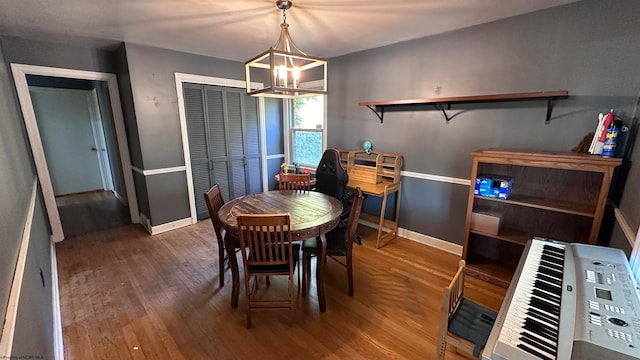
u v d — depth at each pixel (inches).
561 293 41.5
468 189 109.7
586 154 75.8
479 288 92.6
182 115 141.4
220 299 88.4
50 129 205.8
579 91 81.7
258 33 108.9
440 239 121.0
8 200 54.0
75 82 199.3
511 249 102.2
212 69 149.2
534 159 78.3
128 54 121.0
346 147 151.1
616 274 44.6
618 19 73.6
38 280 64.1
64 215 168.9
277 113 187.9
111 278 100.0
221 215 83.0
